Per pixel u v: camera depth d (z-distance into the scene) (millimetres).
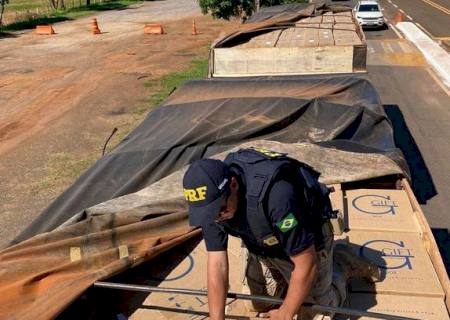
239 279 3590
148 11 39125
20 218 8836
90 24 32812
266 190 2398
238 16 24500
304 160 5199
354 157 5305
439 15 32125
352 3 36469
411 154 10930
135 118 14016
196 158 6023
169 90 16750
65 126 13516
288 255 2533
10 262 3658
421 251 3822
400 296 3354
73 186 5562
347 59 9727
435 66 18484
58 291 3252
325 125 6574
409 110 13828
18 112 14906
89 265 3602
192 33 28281
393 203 4641
